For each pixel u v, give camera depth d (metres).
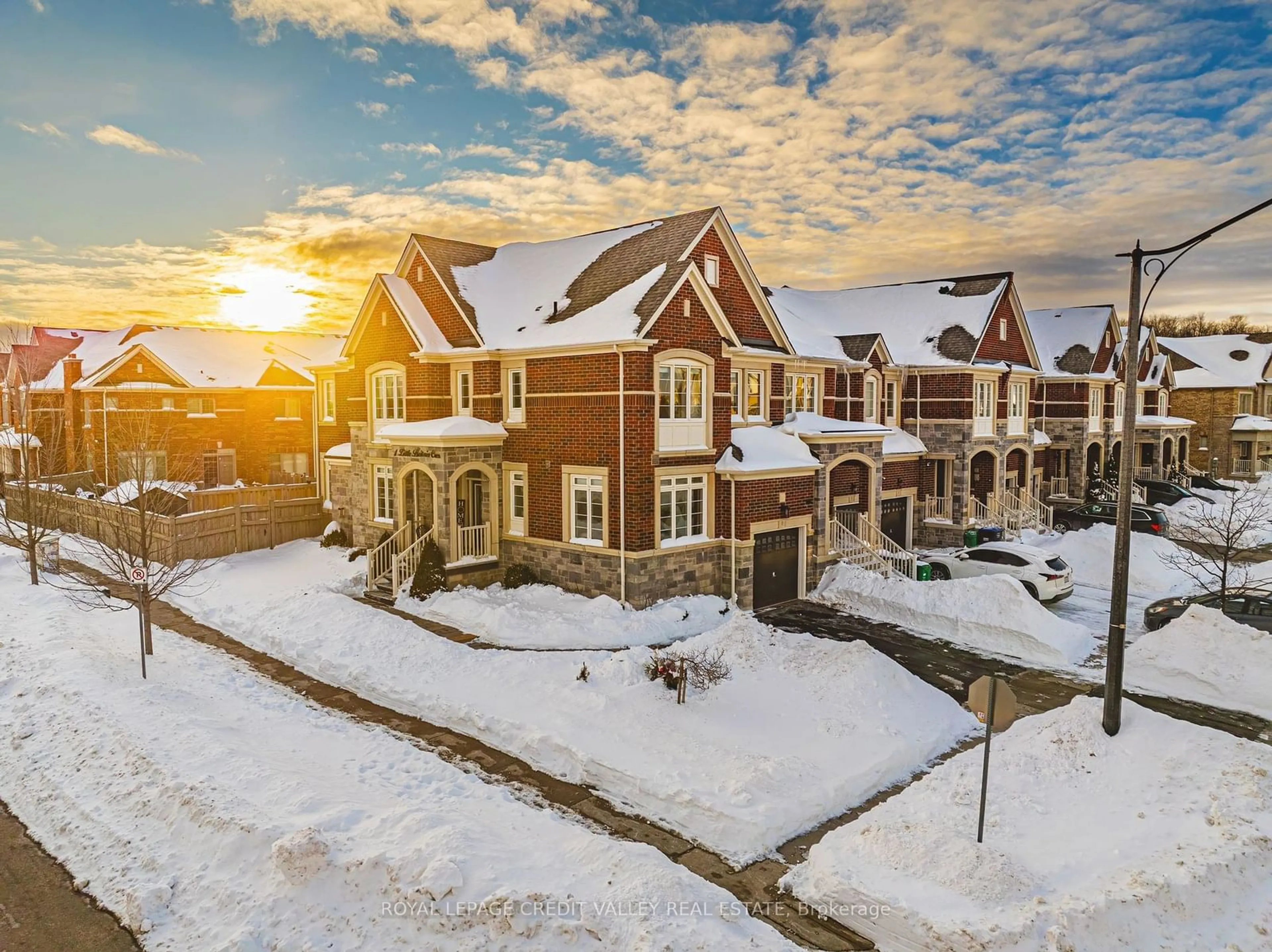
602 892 8.12
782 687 14.41
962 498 31.45
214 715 14.08
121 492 28.66
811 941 8.23
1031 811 10.16
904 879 8.55
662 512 21.09
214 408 40.62
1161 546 26.72
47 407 43.59
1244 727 14.42
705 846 10.15
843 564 24.47
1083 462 40.56
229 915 8.26
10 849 10.08
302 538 30.72
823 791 11.06
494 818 10.33
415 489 23.86
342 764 12.12
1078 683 16.67
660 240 23.38
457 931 7.65
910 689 14.45
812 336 31.08
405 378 25.00
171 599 22.84
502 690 14.87
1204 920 7.81
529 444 22.84
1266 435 52.94
